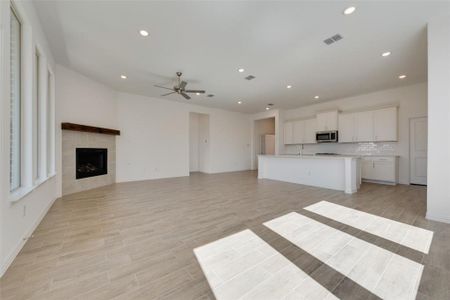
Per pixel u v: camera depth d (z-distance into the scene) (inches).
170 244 79.4
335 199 147.6
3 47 62.3
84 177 177.9
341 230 91.7
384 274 59.6
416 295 50.9
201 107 300.0
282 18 97.9
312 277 58.6
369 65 152.9
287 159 228.2
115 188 189.3
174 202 140.6
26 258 68.6
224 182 225.5
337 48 127.0
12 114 82.6
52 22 102.7
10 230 66.2
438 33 96.8
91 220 105.2
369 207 127.0
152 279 58.1
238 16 96.3
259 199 148.5
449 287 53.7
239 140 351.3
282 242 80.7
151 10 92.7
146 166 245.9
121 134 224.8
